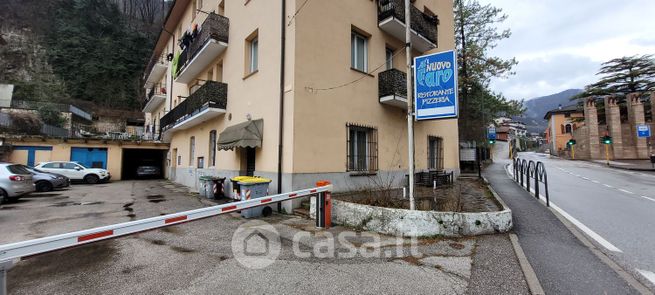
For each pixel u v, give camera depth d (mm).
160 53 25797
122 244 5102
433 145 13797
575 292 3248
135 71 48125
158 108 26688
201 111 11883
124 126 43656
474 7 21828
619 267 3920
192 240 5305
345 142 9078
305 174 7902
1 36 42062
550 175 17766
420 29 11664
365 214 5832
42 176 13805
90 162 21172
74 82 43531
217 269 3996
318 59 8531
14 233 6094
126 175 24969
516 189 11336
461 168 20547
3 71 40062
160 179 22672
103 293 3357
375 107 10281
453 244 4875
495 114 28172
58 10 46719
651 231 5664
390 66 11484
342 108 9094
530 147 90062
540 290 3258
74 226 6707
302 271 3889
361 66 10375
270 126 8680
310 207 6984
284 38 8383
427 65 6176
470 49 20828
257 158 9203
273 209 8062
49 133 28828
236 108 10820
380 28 10797
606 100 32219
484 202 7480
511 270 3822
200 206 9328
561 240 5090
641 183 13844
